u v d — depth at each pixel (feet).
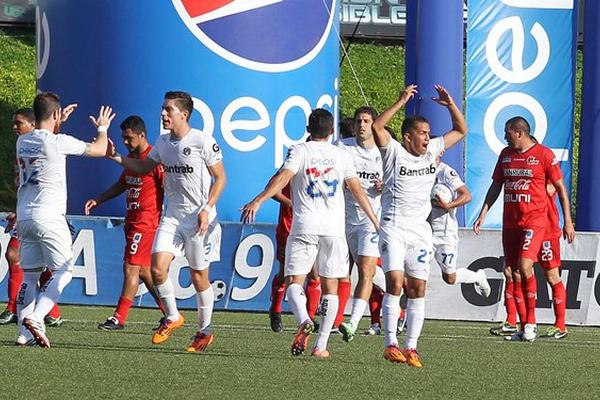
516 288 106.93
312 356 81.41
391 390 64.75
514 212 106.11
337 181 78.74
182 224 81.51
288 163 77.56
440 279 127.13
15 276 105.81
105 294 129.59
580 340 107.76
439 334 109.19
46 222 80.18
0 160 212.84
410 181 76.38
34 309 81.66
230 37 140.87
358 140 98.43
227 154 141.08
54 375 66.44
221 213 140.87
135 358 76.59
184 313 125.18
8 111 221.66
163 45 139.95
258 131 142.31
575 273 127.13
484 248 127.24
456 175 109.70
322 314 80.69
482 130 147.54
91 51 142.61
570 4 148.36
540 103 148.25
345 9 246.27
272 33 143.02
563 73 148.77
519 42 147.74
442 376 72.23
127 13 140.46
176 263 128.57
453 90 145.89
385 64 244.83
